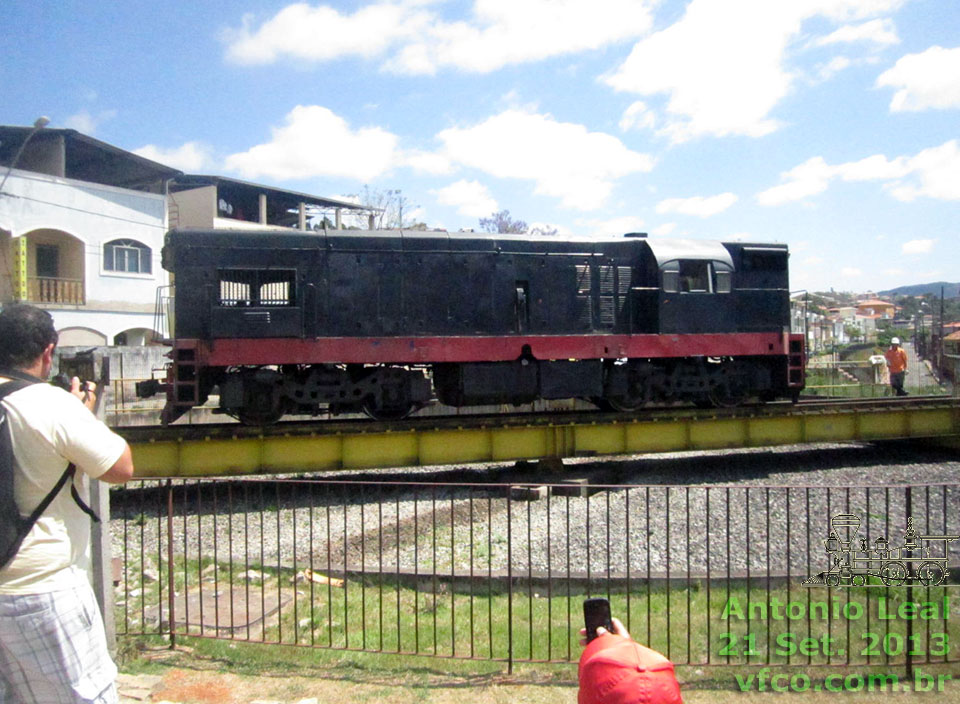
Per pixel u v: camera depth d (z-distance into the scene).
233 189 31.67
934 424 13.66
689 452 14.13
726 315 12.81
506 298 11.92
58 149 24.20
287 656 5.04
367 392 11.47
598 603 3.61
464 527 9.12
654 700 3.01
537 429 11.73
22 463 2.82
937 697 4.50
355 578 6.98
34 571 2.80
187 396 10.63
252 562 7.53
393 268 11.52
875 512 9.29
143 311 25.16
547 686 4.58
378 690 4.53
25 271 21.98
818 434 13.13
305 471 10.77
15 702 2.96
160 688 4.53
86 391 3.60
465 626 5.76
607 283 12.52
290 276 11.08
